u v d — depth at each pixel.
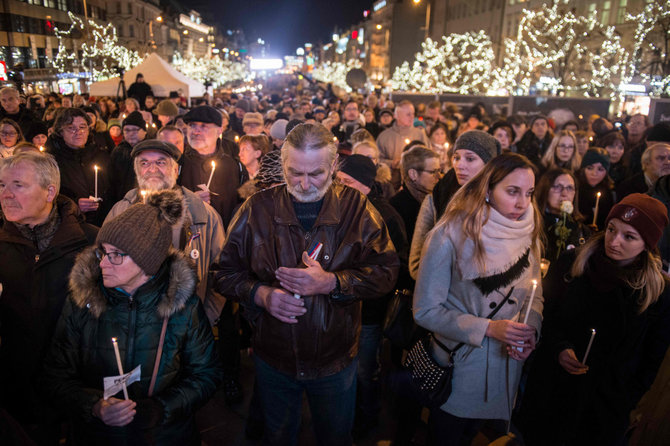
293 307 2.02
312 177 2.06
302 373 2.19
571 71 23.33
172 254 2.13
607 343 2.41
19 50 34.56
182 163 3.95
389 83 36.09
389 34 65.62
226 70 89.56
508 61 25.89
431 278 2.34
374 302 2.95
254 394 2.97
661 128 5.46
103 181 4.38
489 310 2.30
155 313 2.03
